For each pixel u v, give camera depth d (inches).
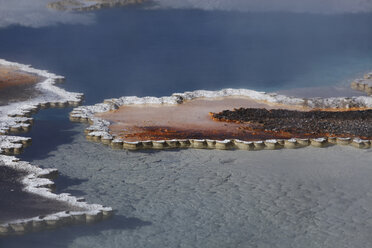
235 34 2618.1
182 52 2265.0
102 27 2650.1
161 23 2783.0
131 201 991.6
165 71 1979.6
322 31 2719.0
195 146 1266.0
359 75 1978.3
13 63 1990.7
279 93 1753.2
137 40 2444.6
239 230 900.0
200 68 2030.0
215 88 1800.0
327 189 1057.5
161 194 1023.0
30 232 866.8
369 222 936.3
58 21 2701.8
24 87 1705.2
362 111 1518.2
